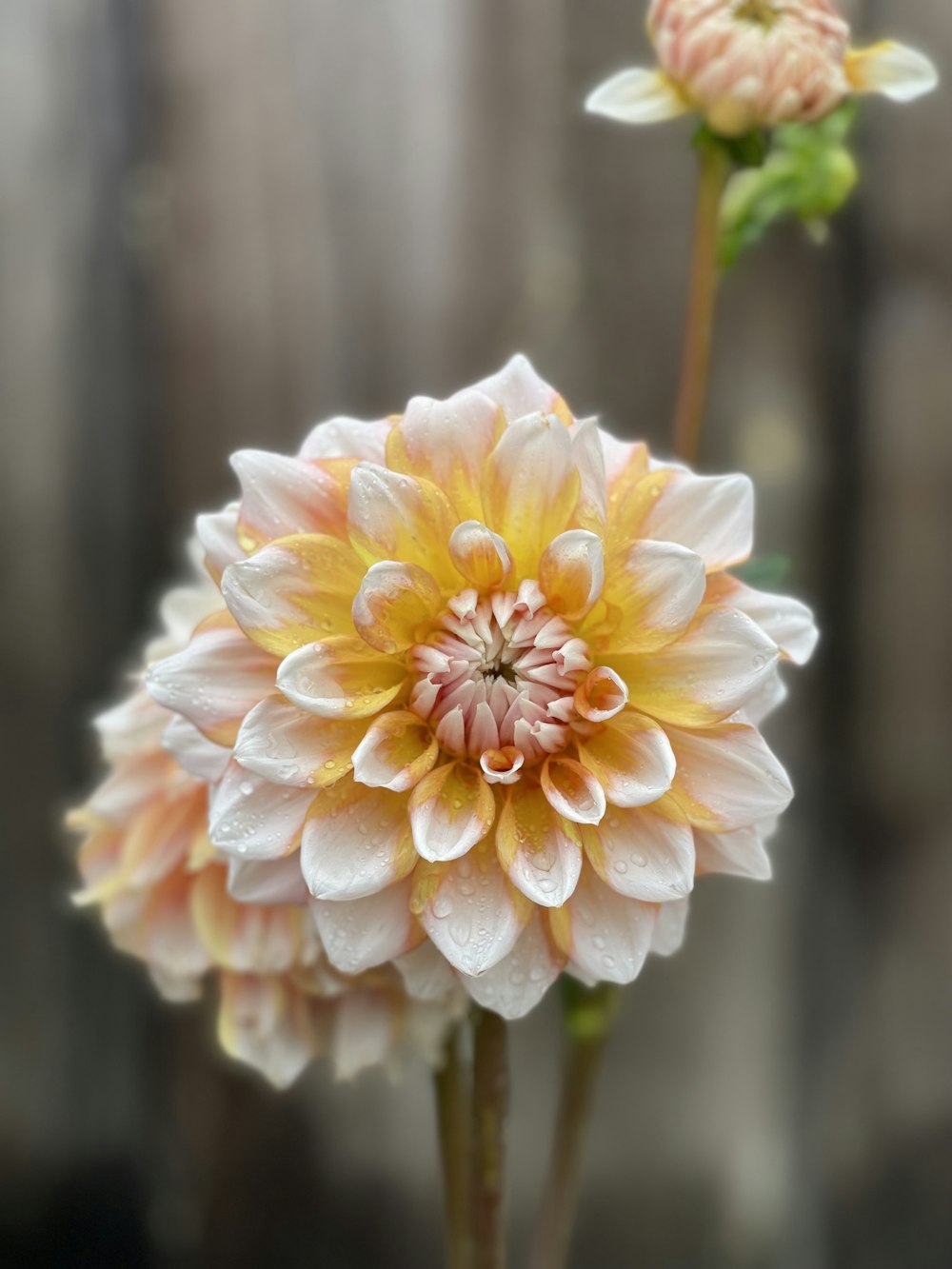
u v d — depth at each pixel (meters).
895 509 0.60
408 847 0.30
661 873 0.30
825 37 0.36
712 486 0.31
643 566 0.30
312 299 0.59
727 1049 0.64
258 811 0.30
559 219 0.59
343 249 0.59
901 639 0.61
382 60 0.58
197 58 0.58
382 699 0.31
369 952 0.30
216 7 0.57
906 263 0.59
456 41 0.58
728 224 0.39
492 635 0.31
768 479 0.60
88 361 0.60
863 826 0.62
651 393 0.60
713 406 0.60
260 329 0.59
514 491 0.31
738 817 0.30
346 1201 0.65
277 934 0.34
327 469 0.31
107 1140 0.65
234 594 0.30
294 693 0.29
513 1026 0.62
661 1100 0.64
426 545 0.31
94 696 0.62
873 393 0.60
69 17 0.57
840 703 0.61
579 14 0.58
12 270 0.59
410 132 0.58
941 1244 0.65
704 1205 0.65
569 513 0.31
